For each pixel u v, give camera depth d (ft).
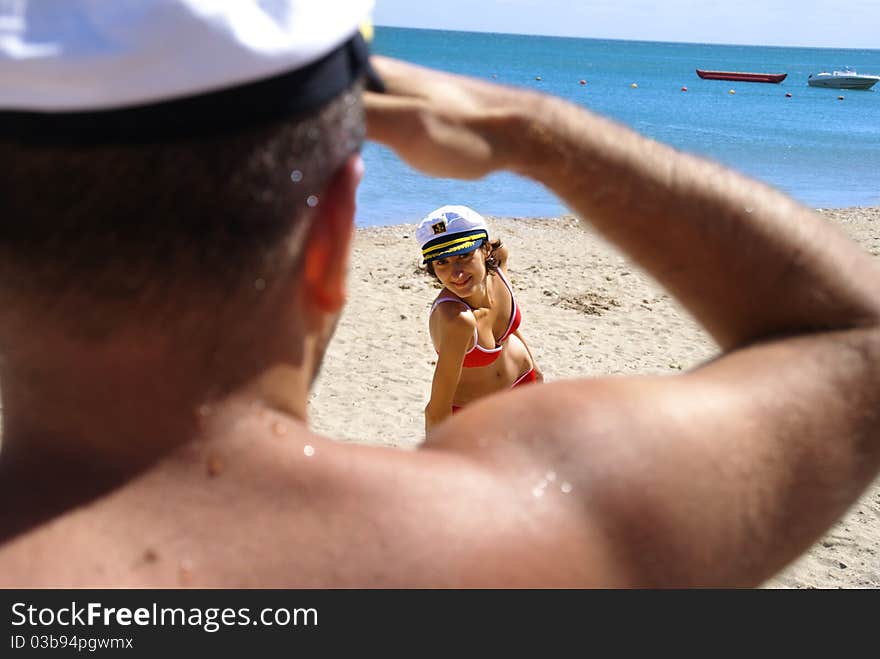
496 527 2.87
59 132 2.31
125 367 2.60
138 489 2.67
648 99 178.09
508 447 3.09
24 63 2.23
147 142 2.34
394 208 58.08
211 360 2.65
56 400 2.66
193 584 2.60
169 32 2.27
